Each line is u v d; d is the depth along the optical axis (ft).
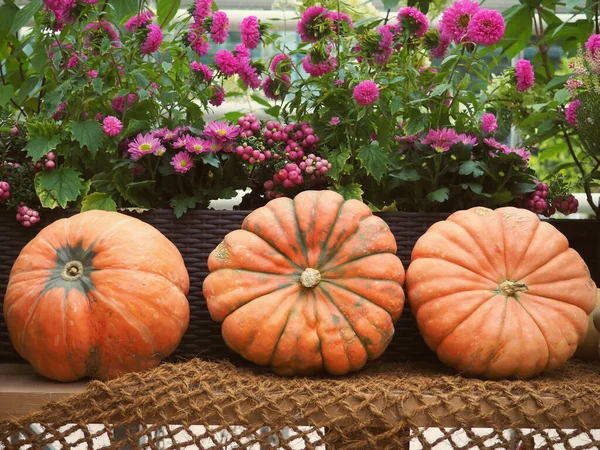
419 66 4.94
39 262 3.78
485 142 4.38
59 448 4.81
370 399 3.46
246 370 3.84
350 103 4.47
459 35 4.50
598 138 4.66
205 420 3.46
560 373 3.94
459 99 4.77
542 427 3.49
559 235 3.97
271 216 3.91
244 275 3.80
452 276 3.80
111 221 3.88
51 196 4.18
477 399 3.48
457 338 3.73
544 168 6.90
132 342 3.67
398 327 4.26
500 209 4.05
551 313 3.80
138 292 3.66
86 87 4.43
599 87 4.48
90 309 3.65
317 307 3.74
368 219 3.93
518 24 5.87
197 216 4.22
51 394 3.54
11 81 5.56
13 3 5.32
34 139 4.23
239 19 6.59
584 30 5.77
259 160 4.26
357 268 3.80
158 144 4.16
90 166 4.47
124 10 4.77
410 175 4.36
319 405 3.45
